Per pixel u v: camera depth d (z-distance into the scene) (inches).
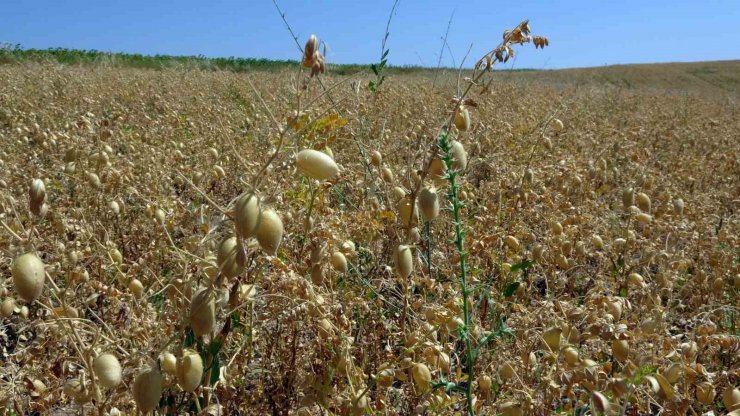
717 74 2057.1
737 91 1537.9
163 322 101.5
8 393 97.0
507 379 102.3
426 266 144.2
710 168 302.2
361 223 138.1
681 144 386.6
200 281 97.0
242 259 63.1
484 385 96.7
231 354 110.1
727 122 568.1
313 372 100.0
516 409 86.2
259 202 63.2
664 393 81.1
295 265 112.3
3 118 370.3
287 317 98.8
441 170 94.7
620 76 2015.3
